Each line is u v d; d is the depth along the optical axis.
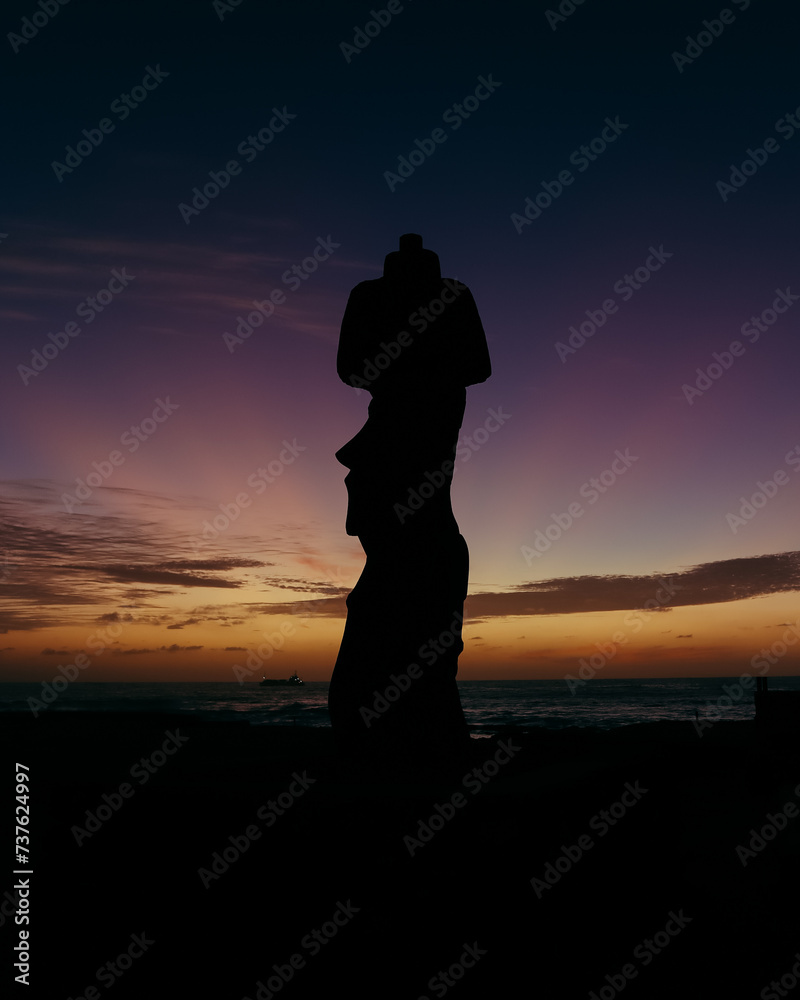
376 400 8.23
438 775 6.98
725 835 10.46
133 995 5.63
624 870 6.84
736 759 15.09
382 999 5.29
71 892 5.86
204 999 5.46
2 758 10.23
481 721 51.12
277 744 11.63
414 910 5.36
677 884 8.03
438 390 8.09
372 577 7.93
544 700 80.44
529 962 5.46
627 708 65.06
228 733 15.11
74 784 5.98
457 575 7.98
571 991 5.76
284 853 5.49
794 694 15.84
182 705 71.19
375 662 7.71
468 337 8.26
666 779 8.12
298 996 5.38
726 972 6.07
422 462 7.98
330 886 5.40
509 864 5.46
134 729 18.12
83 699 83.81
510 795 5.55
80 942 5.75
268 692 119.94
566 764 7.02
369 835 5.41
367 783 6.37
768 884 8.09
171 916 5.61
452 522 8.17
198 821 5.63
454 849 5.43
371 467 8.02
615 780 6.84
